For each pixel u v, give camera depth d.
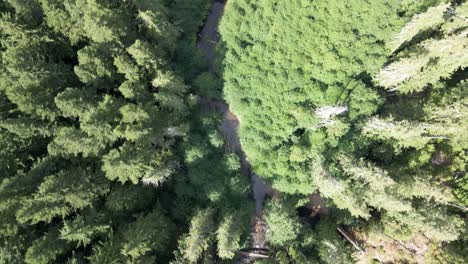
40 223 42.25
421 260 45.50
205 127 48.62
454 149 44.78
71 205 40.56
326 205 47.91
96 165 43.09
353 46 45.78
